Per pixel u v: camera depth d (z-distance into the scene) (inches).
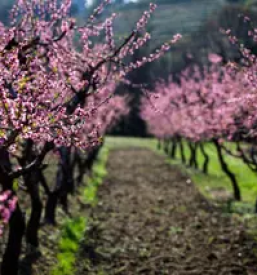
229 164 1496.1
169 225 752.3
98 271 531.8
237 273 522.3
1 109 261.4
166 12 5511.8
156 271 535.2
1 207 179.6
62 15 411.5
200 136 1066.1
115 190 1123.3
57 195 682.8
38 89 297.9
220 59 905.5
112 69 445.7
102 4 405.4
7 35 339.9
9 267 418.3
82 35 414.0
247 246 606.5
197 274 522.6
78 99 367.9
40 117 269.6
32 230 553.3
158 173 1439.5
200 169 1480.1
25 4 396.8
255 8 2556.6
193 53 2442.2
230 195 1010.1
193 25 4598.9
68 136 295.0
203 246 625.6
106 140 2874.0
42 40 375.9
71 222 718.5
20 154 494.9
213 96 943.0
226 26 2506.2
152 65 2982.3
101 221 778.2
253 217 765.9
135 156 2033.7
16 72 309.3
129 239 668.7
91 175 1283.2
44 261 520.1
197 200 963.3
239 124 764.6
